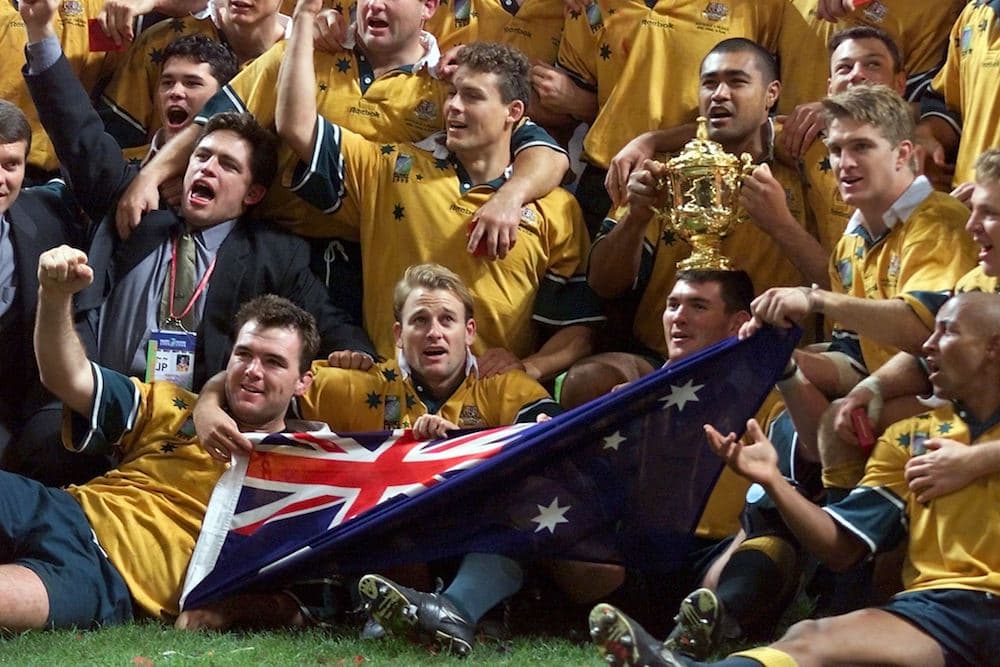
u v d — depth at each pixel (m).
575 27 13.38
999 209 9.05
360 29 12.85
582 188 13.18
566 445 9.55
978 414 8.62
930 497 8.41
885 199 10.27
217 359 11.70
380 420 10.77
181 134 12.65
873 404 9.30
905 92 12.27
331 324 11.95
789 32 12.95
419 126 12.74
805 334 11.77
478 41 13.27
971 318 8.52
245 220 12.34
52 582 9.60
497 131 12.20
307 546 9.74
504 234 11.81
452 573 10.16
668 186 11.24
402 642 8.97
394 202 12.21
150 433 10.60
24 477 10.38
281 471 10.20
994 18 11.74
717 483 10.15
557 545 9.53
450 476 9.64
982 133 11.60
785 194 11.93
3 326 11.59
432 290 10.68
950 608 8.10
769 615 9.38
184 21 14.06
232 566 9.92
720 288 10.38
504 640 9.28
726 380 9.42
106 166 12.43
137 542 10.09
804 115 11.92
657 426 9.51
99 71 14.22
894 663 7.90
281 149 12.53
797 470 10.02
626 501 9.56
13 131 11.57
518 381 10.84
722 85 11.81
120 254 12.06
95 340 11.77
